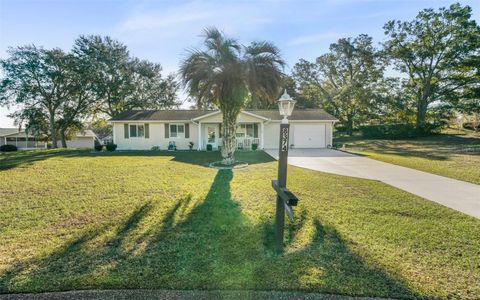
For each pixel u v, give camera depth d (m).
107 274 2.81
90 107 26.86
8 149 28.05
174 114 20.52
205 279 2.73
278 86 11.29
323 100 32.16
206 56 10.96
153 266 2.99
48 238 3.75
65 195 6.11
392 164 11.11
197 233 3.96
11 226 4.20
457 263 3.08
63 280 2.69
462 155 13.85
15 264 3.01
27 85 22.95
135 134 19.48
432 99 27.19
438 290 2.56
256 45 10.98
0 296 2.45
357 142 24.27
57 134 26.97
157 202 5.56
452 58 24.84
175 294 2.49
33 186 7.01
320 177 8.27
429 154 14.56
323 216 4.70
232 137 11.57
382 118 29.52
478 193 6.30
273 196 6.06
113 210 5.02
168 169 9.95
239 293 2.51
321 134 20.06
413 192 6.41
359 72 30.31
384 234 3.92
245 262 3.11
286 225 4.29
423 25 26.05
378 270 2.92
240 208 5.18
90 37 24.95
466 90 24.94
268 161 12.51
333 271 2.90
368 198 5.84
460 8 24.33
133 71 27.62
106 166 10.62
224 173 9.17
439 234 3.91
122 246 3.51
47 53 23.11
